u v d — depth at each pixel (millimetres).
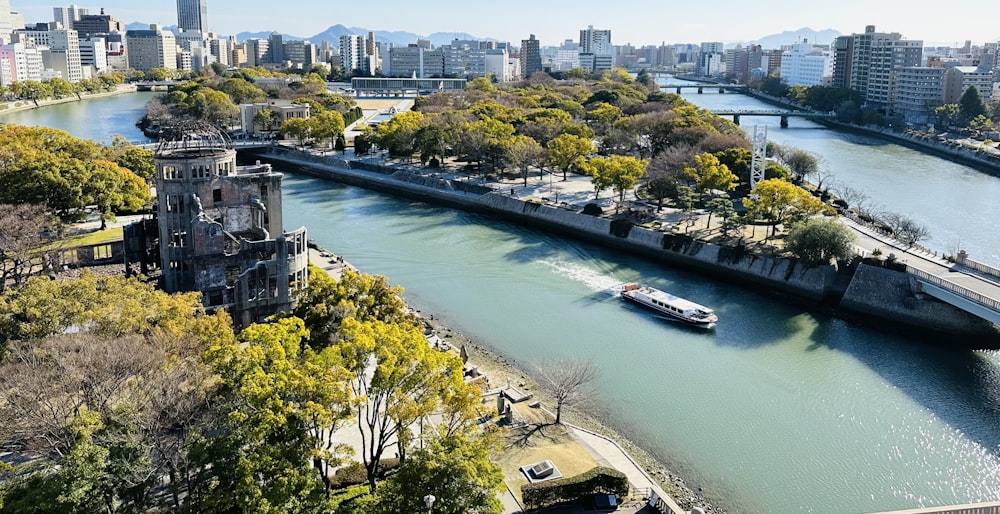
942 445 97188
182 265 124938
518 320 137625
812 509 83375
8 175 162375
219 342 78062
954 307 132625
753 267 160000
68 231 162625
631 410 104125
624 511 75062
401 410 65688
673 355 123438
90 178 168625
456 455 61500
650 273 168500
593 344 127062
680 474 89250
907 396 110562
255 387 61188
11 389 69312
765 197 170875
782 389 112000
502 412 95438
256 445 59469
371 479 68938
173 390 69062
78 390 70812
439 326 133500
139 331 86062
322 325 97062
